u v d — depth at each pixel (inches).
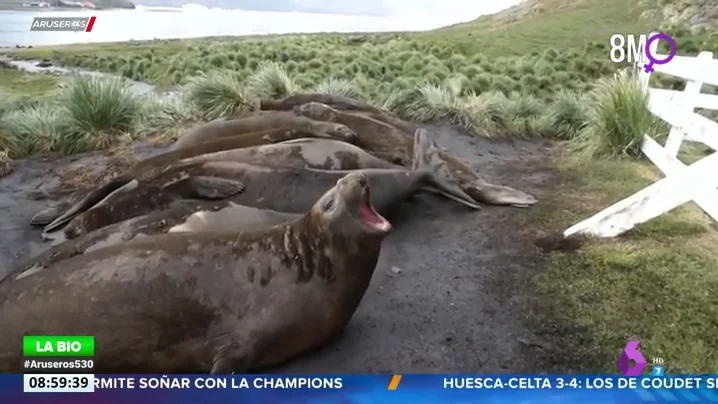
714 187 164.4
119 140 277.4
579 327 135.2
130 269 117.0
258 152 195.8
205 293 116.4
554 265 159.8
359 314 140.9
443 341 131.5
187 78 311.9
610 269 156.1
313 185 179.3
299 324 119.3
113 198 180.9
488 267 160.4
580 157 245.8
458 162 216.8
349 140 225.6
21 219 196.4
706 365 123.9
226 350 115.6
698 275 150.4
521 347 129.5
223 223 158.1
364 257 120.8
